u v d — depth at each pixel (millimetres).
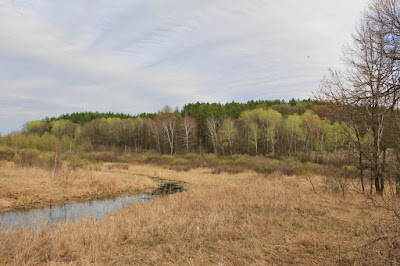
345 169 12836
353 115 9414
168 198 13094
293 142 51844
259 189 14305
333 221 8383
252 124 50594
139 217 8828
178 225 8039
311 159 38156
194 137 59781
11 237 6609
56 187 16531
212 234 7195
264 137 52188
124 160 39594
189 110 89625
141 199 15531
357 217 8672
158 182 22359
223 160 35969
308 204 10602
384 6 8109
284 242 6750
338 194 12078
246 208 10523
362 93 8812
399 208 6832
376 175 10219
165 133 62281
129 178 21000
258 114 57531
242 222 8562
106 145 69875
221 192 13578
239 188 14812
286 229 7777
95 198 15836
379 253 5055
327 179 13281
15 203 13633
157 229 7863
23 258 5676
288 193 12914
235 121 59344
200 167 31531
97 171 25203
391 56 7660
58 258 5828
